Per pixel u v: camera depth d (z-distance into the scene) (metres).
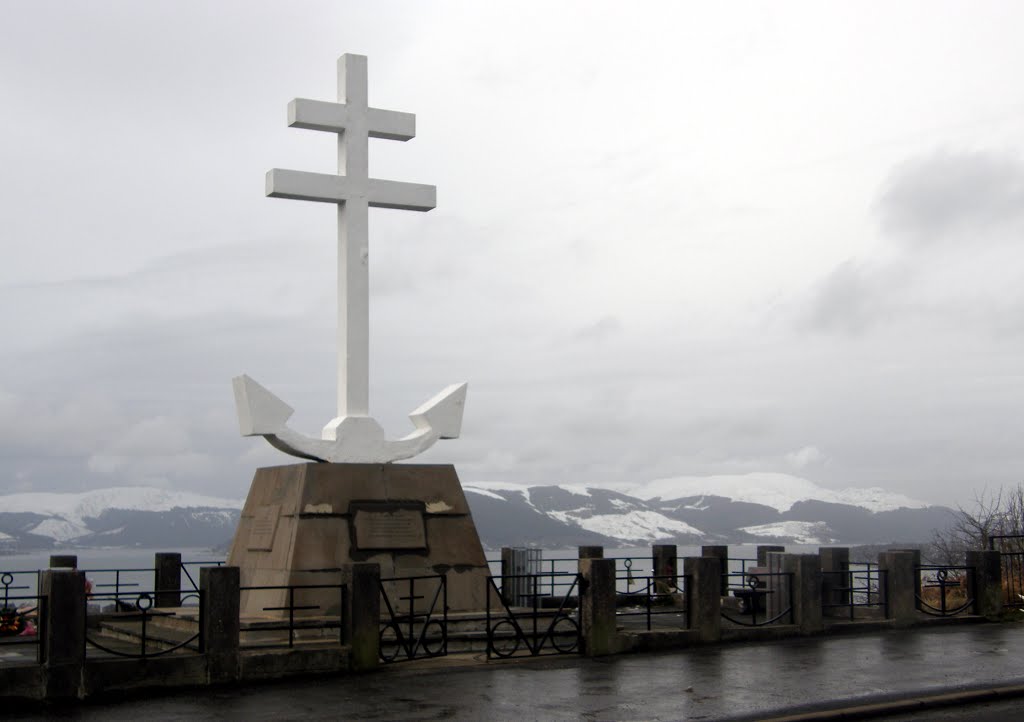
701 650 15.42
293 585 15.20
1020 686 12.65
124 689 12.13
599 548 21.08
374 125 17.86
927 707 11.80
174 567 19.27
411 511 16.70
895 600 17.86
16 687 11.59
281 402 16.47
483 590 16.83
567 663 14.34
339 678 13.27
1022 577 21.42
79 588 11.96
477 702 11.77
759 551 21.80
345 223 17.52
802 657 14.79
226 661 12.76
